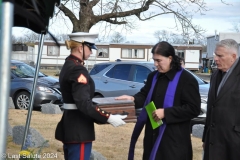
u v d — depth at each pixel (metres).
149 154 3.31
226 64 3.21
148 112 3.25
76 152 3.19
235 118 3.15
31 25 2.76
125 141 6.59
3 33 1.48
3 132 1.47
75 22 9.59
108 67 9.94
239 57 3.25
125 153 5.78
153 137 3.28
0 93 1.46
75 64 3.16
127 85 9.33
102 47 38.38
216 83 3.34
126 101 3.43
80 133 3.16
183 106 3.17
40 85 10.09
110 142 6.46
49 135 6.59
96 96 9.84
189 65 38.47
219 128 3.19
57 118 8.50
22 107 10.19
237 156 3.13
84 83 3.06
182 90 3.19
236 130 3.13
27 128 3.99
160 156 3.19
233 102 3.15
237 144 3.12
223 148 3.18
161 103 3.23
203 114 7.75
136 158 5.53
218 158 3.18
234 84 3.17
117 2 9.71
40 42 3.87
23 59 29.00
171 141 3.17
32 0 2.11
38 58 3.89
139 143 6.44
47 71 32.91
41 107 9.50
